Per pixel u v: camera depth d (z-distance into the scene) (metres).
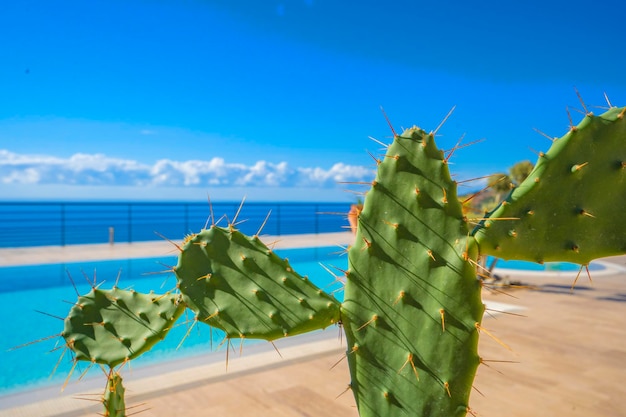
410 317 1.30
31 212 13.22
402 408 1.29
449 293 1.28
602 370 4.71
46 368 5.48
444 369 1.27
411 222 1.34
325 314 1.37
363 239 1.37
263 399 3.99
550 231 1.30
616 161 1.29
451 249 1.29
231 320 1.42
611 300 7.98
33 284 10.00
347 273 1.37
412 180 1.35
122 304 1.72
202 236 1.49
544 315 6.93
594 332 6.08
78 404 3.84
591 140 1.29
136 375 4.54
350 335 1.35
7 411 3.70
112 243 13.33
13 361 5.79
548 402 3.97
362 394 1.33
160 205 14.90
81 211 13.95
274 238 16.20
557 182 1.29
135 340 1.67
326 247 14.52
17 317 8.12
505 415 3.73
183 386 4.26
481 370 4.71
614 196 1.30
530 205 1.30
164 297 1.69
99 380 4.45
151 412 3.74
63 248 12.71
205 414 3.71
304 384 4.31
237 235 1.48
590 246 1.30
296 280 1.42
